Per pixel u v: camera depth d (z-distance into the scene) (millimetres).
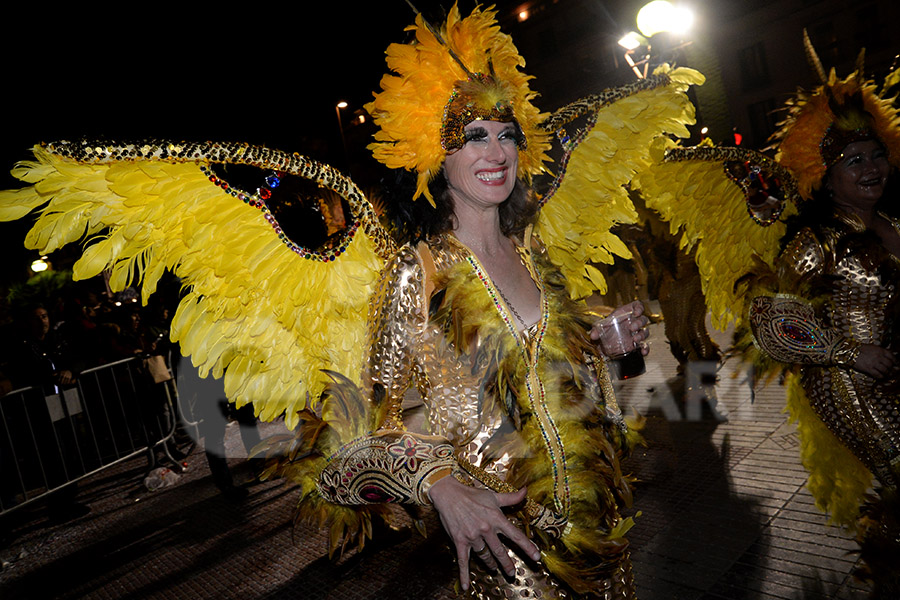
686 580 2787
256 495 4867
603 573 1641
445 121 1632
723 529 3158
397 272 1589
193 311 1524
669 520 3328
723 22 27906
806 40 2611
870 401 2316
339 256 1660
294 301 1598
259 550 3885
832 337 2283
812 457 2668
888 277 2311
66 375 5125
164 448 5789
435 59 1627
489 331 1611
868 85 2525
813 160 2516
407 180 1708
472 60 1686
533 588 1586
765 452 4004
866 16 25234
